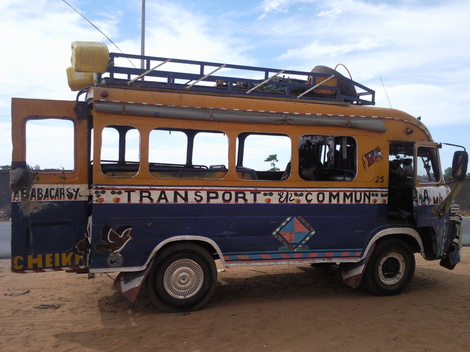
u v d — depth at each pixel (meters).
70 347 4.43
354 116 6.31
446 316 5.44
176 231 5.46
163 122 5.41
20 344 4.50
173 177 5.51
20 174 4.98
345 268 6.52
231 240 5.69
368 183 6.32
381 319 5.32
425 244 6.93
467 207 24.70
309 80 6.69
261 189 5.81
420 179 6.75
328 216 6.11
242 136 6.35
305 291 6.75
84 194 5.30
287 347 4.44
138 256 5.32
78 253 5.29
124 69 5.58
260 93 6.19
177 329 4.93
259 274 7.93
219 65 5.96
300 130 6.00
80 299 6.16
